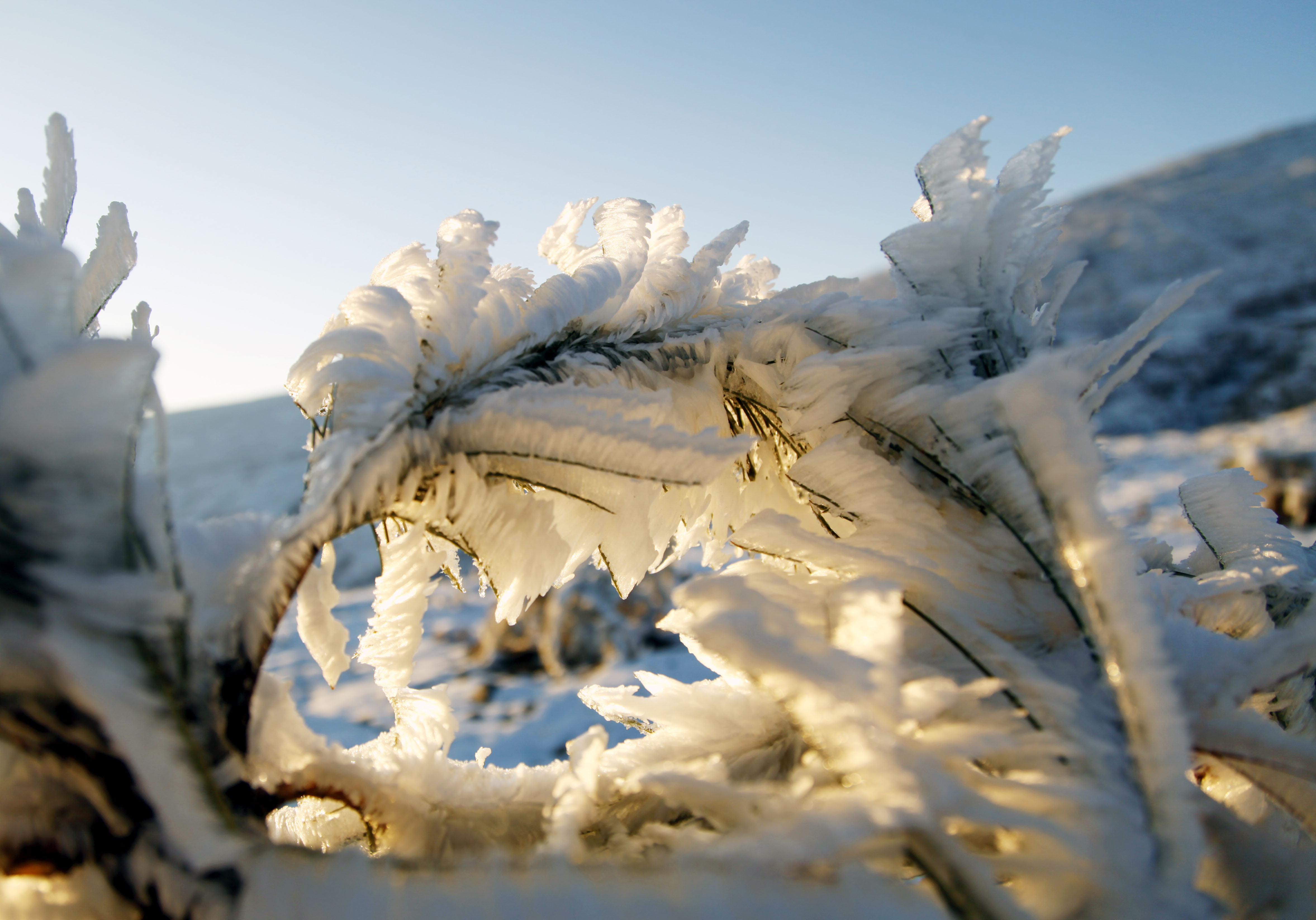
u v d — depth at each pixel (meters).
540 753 0.76
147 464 0.13
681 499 0.22
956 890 0.14
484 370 0.18
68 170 0.18
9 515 0.12
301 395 0.17
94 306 0.17
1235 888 0.17
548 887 0.13
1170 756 0.15
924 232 0.22
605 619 1.12
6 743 0.14
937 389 0.20
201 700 0.14
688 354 0.22
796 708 0.15
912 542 0.19
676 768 0.17
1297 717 0.21
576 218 0.23
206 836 0.13
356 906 0.13
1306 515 1.53
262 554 0.15
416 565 0.18
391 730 0.20
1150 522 1.45
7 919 0.14
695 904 0.13
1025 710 0.16
